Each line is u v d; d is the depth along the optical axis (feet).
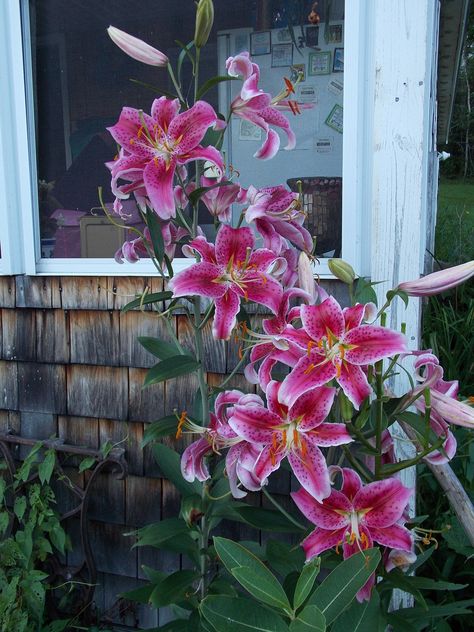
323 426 2.35
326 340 2.24
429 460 2.53
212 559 3.53
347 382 2.21
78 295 4.61
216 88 4.45
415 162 3.59
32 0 4.56
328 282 3.94
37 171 4.70
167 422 3.07
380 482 2.38
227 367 4.24
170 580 3.16
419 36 3.50
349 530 2.42
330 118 4.19
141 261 4.47
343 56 3.98
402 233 3.64
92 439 4.72
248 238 2.64
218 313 2.61
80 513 4.61
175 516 4.56
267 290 2.60
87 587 4.78
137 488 4.65
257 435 2.41
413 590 2.42
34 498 4.60
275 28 4.25
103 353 4.60
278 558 2.95
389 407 2.51
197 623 3.05
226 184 2.79
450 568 4.01
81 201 4.68
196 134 2.65
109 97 4.59
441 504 4.39
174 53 4.48
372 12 3.68
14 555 4.48
